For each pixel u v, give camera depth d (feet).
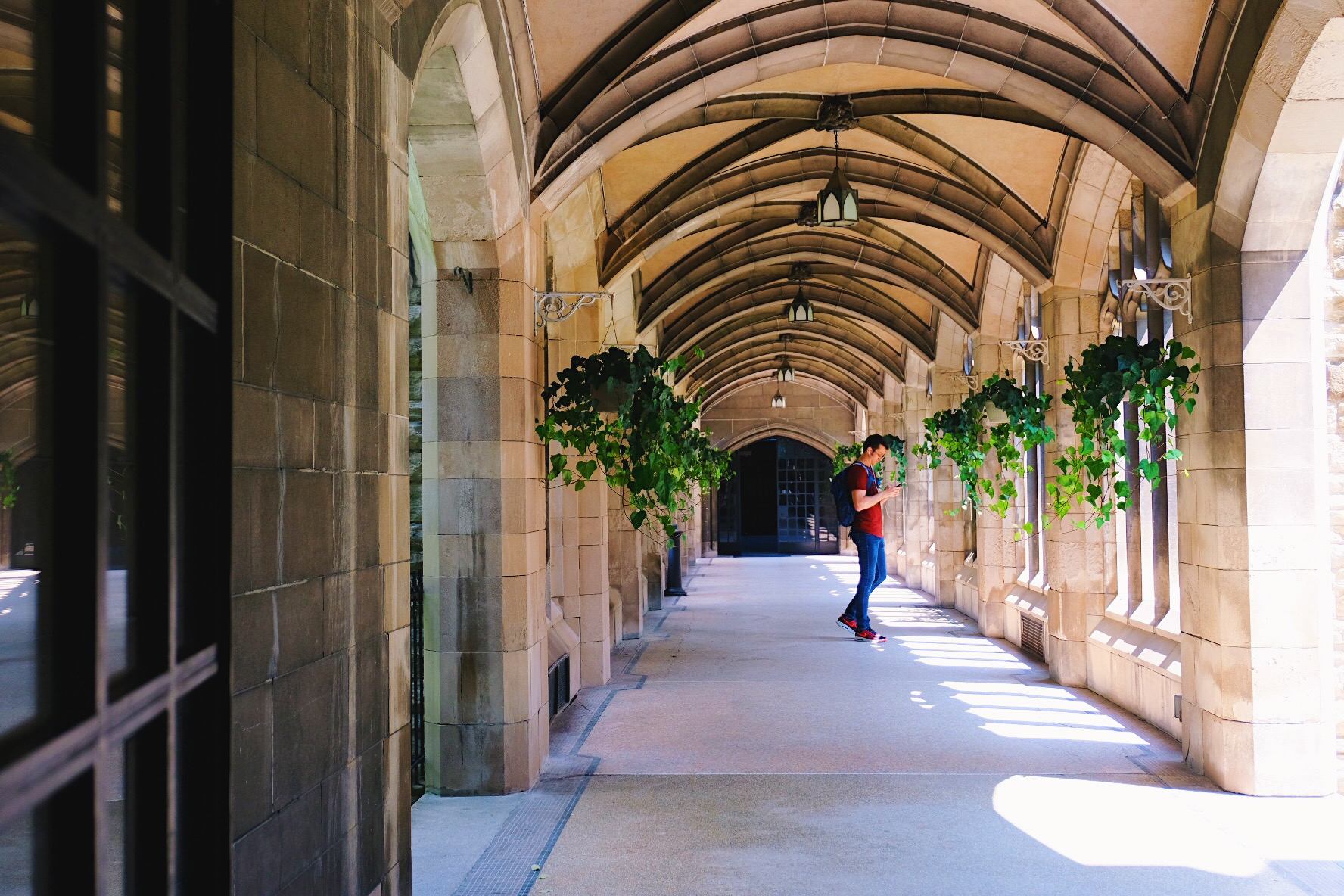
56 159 3.62
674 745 20.93
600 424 21.54
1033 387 31.50
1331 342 18.26
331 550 8.04
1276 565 17.47
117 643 4.34
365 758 8.86
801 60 20.08
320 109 7.83
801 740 21.22
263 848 6.63
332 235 8.11
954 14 19.75
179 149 4.91
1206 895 13.03
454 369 17.62
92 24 3.70
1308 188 16.90
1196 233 18.76
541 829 15.72
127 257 4.06
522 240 17.62
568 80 18.25
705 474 41.63
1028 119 24.61
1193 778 18.45
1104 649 25.66
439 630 17.65
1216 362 18.04
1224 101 17.48
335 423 8.16
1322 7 14.52
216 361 5.36
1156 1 17.72
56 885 3.65
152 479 4.60
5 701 3.49
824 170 30.01
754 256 38.45
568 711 24.45
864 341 57.41
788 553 91.61
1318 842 15.06
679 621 42.01
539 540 19.08
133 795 4.43
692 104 20.01
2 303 3.43
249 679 6.43
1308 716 17.34
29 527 3.58
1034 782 18.15
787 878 13.64
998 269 35.12
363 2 8.95
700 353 56.49
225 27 5.36
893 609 45.80
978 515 37.68
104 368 3.78
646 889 13.28
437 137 14.90
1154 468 19.86
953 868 13.97
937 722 22.85
